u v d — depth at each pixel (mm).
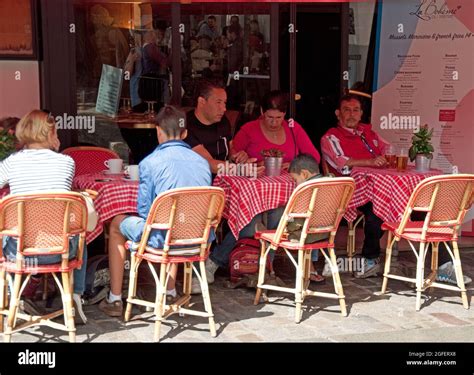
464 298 5008
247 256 5348
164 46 7066
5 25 6516
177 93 7145
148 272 5750
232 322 4664
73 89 6680
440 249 5555
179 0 7023
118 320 4652
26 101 6672
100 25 6832
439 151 7082
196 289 5270
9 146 4742
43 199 3883
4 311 4250
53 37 6555
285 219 4645
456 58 6922
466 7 6824
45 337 4328
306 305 5043
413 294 5344
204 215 4332
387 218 5344
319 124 7738
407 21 7043
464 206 4934
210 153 5750
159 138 4602
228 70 7254
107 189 4668
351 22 7422
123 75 6961
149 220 4258
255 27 7227
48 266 4082
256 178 5176
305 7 7406
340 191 4668
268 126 5859
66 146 6695
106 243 5551
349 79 7527
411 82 7094
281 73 7371
